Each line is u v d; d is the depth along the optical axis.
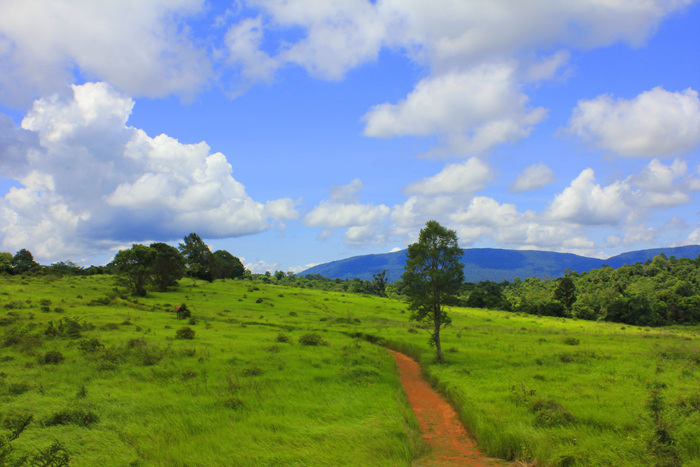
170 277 90.56
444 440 15.38
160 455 12.16
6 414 15.00
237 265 167.75
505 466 12.41
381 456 12.24
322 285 178.00
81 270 140.50
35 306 51.16
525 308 124.38
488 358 29.56
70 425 14.39
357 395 19.27
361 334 49.56
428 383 25.41
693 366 24.52
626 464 10.77
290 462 11.74
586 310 114.12
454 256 31.17
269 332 45.84
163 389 19.23
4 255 98.50
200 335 37.72
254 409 16.75
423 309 31.22
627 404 16.41
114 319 45.41
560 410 15.29
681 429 12.50
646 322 101.69
